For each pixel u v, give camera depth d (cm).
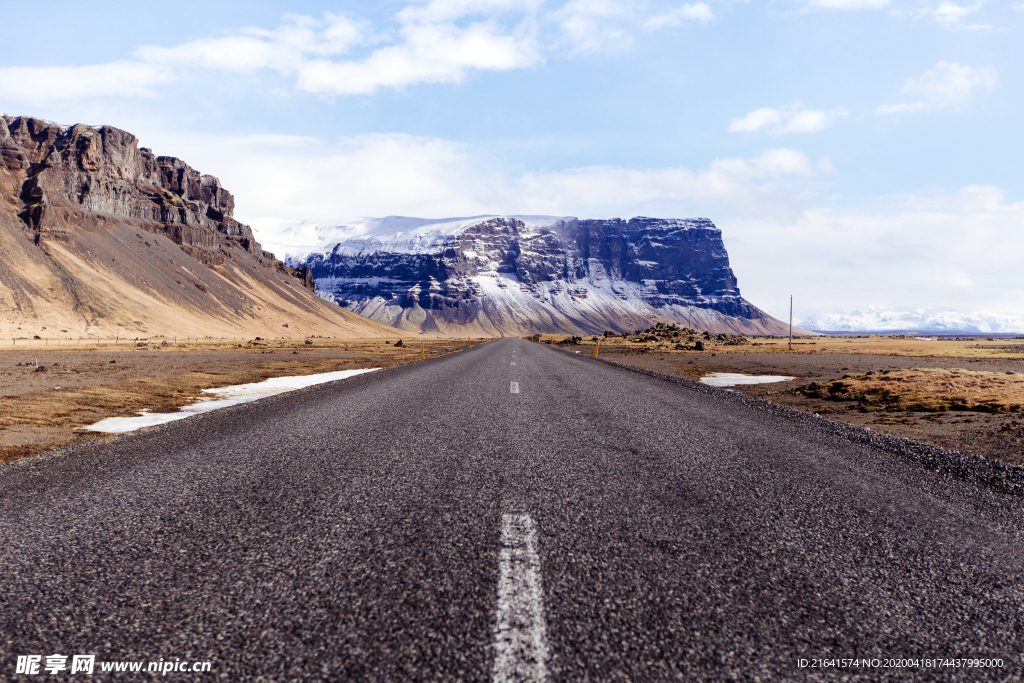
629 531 425
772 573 353
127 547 386
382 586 322
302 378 2450
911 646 269
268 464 654
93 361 3581
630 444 791
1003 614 305
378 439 822
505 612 291
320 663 243
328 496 515
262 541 397
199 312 16512
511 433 877
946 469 685
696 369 3170
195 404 1541
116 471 626
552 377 2048
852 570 362
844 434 930
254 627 275
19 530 425
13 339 7844
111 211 19288
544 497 516
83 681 229
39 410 1316
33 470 643
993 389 1498
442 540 400
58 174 16975
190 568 348
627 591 320
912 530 447
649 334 11531
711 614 295
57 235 14275
